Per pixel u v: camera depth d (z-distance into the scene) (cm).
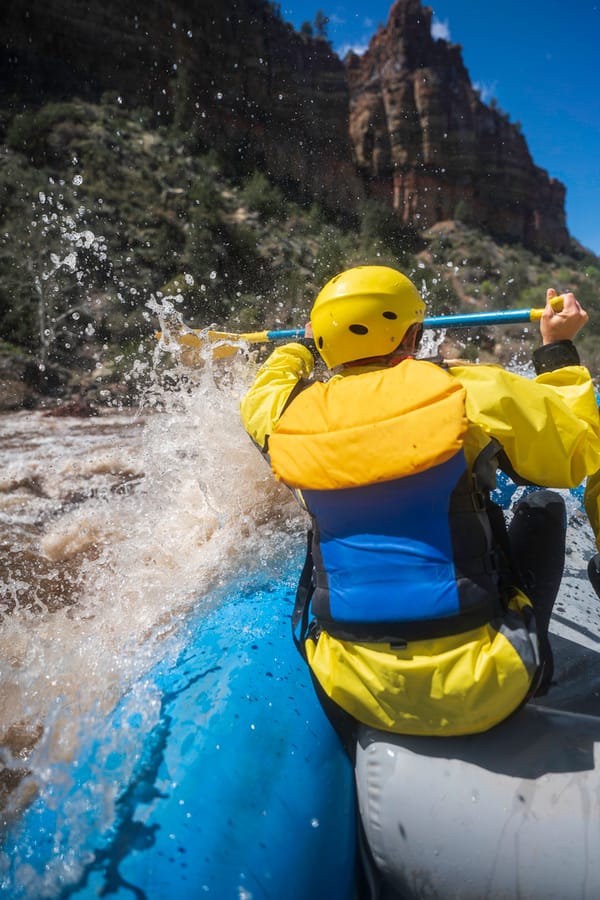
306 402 145
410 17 5831
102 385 1716
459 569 129
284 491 287
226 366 312
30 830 136
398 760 136
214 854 126
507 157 6022
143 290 2536
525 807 126
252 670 165
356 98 5562
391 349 152
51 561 326
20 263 2131
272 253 3278
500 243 5662
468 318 205
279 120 4831
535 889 123
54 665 191
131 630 205
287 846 133
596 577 183
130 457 604
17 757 161
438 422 128
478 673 127
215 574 237
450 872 128
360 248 4041
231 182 3984
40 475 529
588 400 150
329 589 139
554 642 216
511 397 135
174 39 4291
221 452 290
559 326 163
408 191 5384
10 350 1820
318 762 150
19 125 3070
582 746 135
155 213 3056
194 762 141
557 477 142
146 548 263
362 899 148
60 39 3838
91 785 141
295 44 5159
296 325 2795
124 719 157
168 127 4066
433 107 5544
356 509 134
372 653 133
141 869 122
